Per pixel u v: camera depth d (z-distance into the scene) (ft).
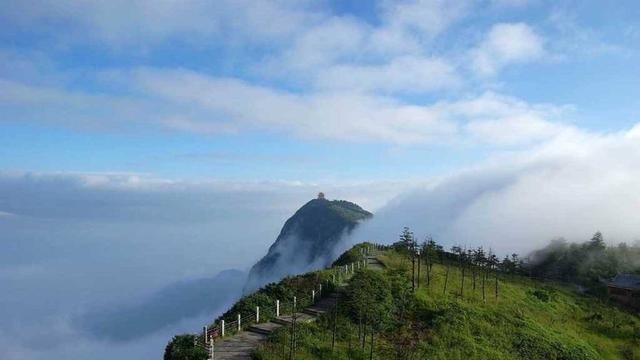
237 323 125.80
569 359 147.43
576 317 217.56
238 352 108.17
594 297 323.98
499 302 189.26
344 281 178.60
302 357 107.65
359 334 124.77
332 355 111.75
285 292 151.84
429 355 123.54
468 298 181.37
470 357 129.39
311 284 161.07
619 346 189.16
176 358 103.45
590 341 183.52
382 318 138.21
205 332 116.67
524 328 160.76
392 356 118.32
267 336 119.14
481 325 151.53
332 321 129.80
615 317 229.25
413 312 151.64
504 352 139.03
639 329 213.87
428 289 177.99
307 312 142.00
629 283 349.41
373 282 161.79
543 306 213.46
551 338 159.02
